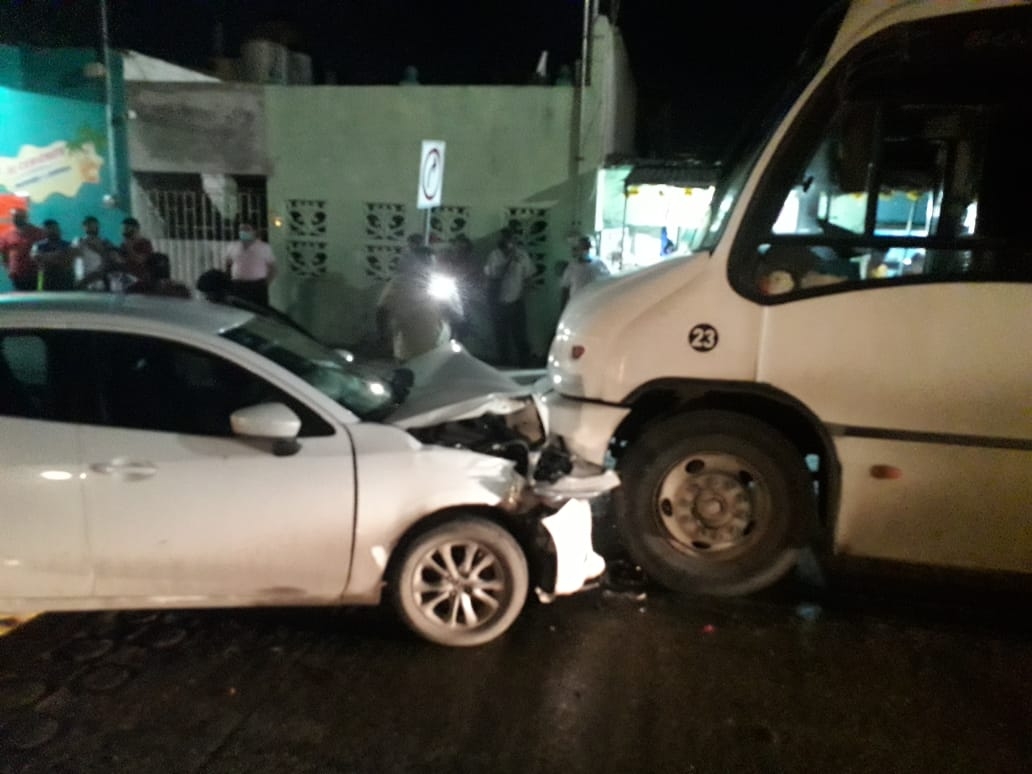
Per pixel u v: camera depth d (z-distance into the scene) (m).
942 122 4.61
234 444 4.15
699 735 3.74
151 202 13.42
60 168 12.66
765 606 4.99
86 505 4.03
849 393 4.71
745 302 4.80
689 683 4.15
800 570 5.50
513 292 12.03
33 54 12.66
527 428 5.16
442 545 4.34
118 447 4.07
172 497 4.07
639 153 18.98
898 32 4.56
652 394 5.12
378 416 4.52
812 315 4.71
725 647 4.50
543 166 12.54
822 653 4.47
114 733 3.64
